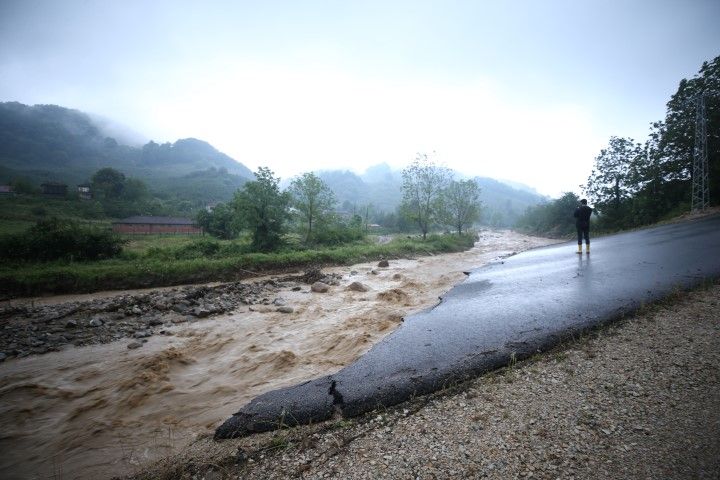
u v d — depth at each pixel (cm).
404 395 380
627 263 935
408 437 305
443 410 343
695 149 2325
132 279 1330
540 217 6444
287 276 1419
